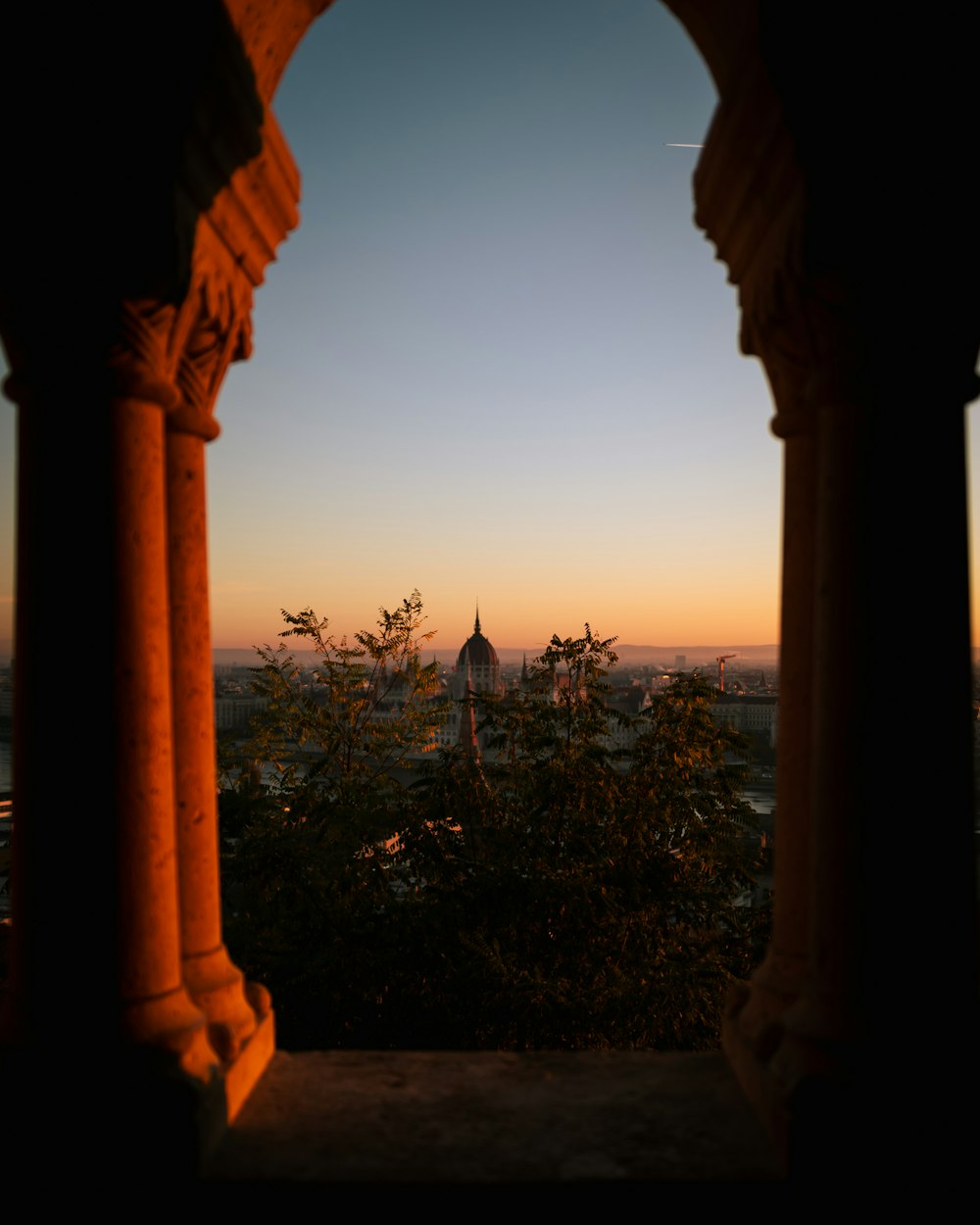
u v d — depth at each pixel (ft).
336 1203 12.96
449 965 45.16
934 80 12.76
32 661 13.17
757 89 13.50
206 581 15.87
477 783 54.65
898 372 12.96
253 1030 15.92
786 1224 12.91
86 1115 12.88
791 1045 13.61
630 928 49.29
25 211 12.86
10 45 12.73
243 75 13.84
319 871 47.80
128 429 13.32
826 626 13.30
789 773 15.24
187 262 13.34
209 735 15.97
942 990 12.80
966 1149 12.71
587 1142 13.97
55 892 13.05
